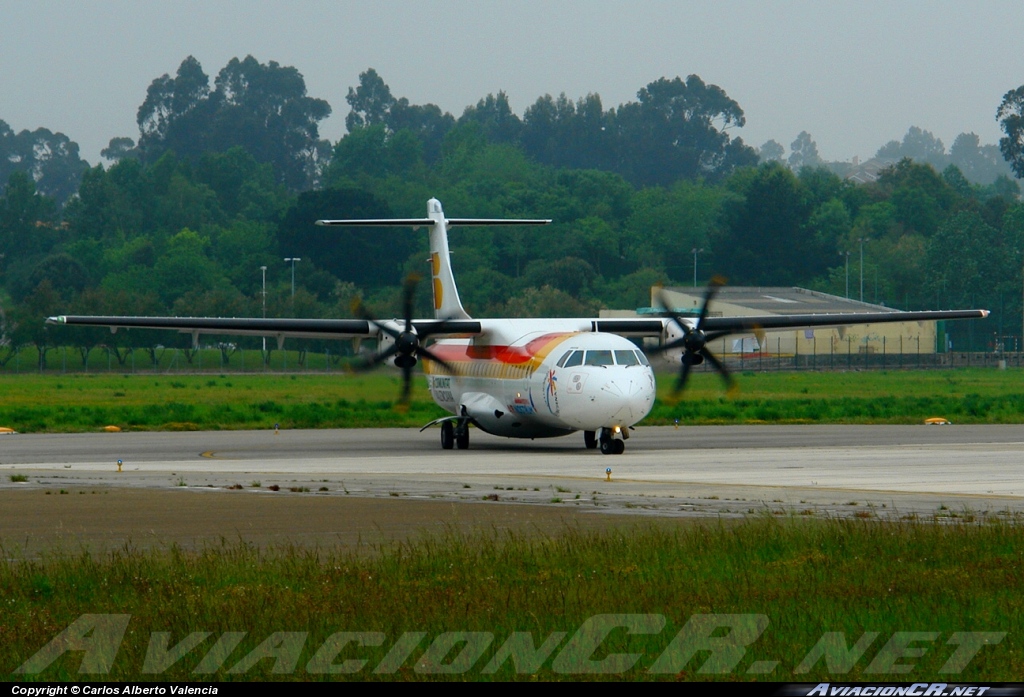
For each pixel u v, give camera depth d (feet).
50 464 352.28
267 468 337.11
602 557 175.01
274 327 421.59
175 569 164.86
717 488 274.77
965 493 263.70
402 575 163.94
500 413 413.18
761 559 175.11
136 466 344.69
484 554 176.65
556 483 287.48
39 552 184.85
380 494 262.67
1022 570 165.37
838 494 261.44
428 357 419.13
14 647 130.00
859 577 161.99
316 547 188.34
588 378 372.38
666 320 436.35
